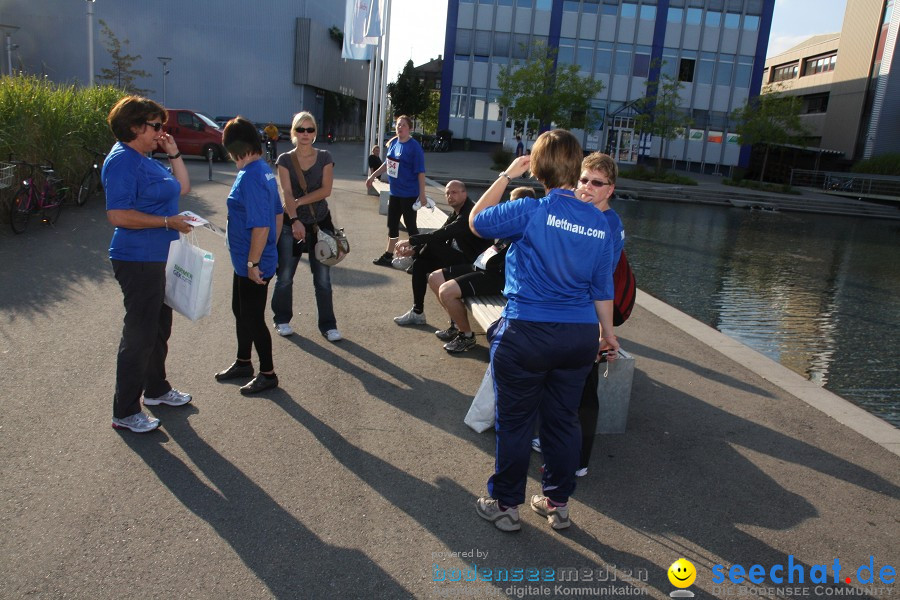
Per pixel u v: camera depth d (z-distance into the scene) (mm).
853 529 3318
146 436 3857
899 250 18391
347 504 3311
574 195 2982
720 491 3635
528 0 42500
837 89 51062
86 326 5621
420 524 3189
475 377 5055
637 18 42688
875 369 7207
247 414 4215
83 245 8680
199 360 5074
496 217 2977
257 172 4207
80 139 12062
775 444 4215
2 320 5617
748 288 11312
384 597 2678
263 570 2789
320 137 49781
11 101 10547
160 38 44719
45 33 44406
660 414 4621
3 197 9281
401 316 6227
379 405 4469
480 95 43750
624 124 43875
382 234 10977
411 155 8273
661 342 6285
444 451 3900
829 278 12898
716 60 43281
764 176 44750
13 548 2828
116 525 3027
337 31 50500
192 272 3818
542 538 3150
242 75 45688
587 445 3656
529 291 2924
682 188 32031
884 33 46156
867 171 41594
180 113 24734
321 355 5324
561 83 36406
